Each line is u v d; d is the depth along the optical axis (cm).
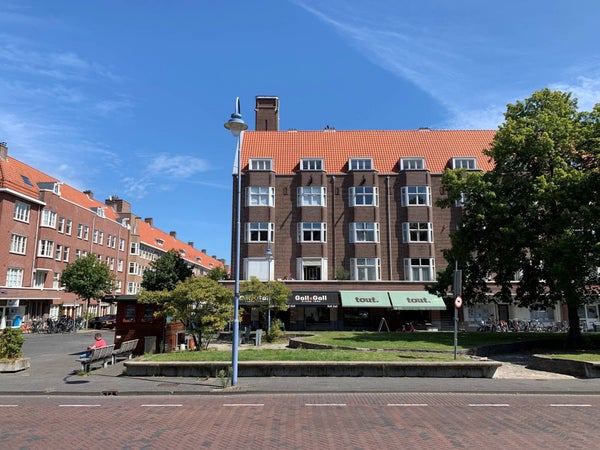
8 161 4241
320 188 3819
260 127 4569
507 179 2447
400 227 3778
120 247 6350
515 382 1330
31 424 873
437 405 1038
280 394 1180
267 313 3005
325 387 1241
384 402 1073
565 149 2289
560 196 2092
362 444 722
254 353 1642
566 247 1962
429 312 3591
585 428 823
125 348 1797
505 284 2558
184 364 1435
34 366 1744
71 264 4438
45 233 4384
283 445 718
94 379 1399
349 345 2000
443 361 1441
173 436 776
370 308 3591
